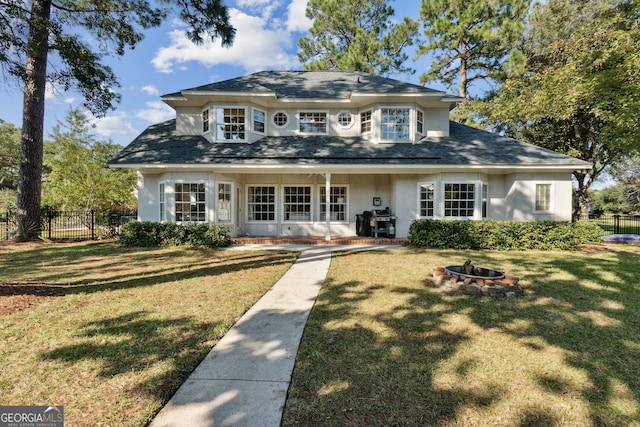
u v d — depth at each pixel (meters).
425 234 11.14
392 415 2.47
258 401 2.62
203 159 11.51
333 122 14.11
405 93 12.70
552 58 18.08
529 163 11.30
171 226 11.30
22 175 12.30
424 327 4.14
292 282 6.44
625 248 11.02
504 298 5.38
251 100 13.14
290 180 14.20
